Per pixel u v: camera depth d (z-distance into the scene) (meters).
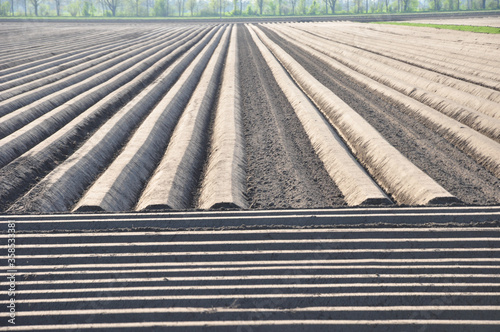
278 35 51.62
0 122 14.83
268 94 20.78
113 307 6.54
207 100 19.67
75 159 12.22
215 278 7.02
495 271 7.16
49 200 10.09
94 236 8.09
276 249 7.76
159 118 16.19
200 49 38.72
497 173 11.69
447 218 8.62
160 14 117.62
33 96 19.45
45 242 8.05
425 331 6.13
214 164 12.06
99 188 10.32
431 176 11.32
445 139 14.39
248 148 13.73
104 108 18.17
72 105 17.84
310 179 11.57
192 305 6.55
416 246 7.78
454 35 36.88
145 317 6.37
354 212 8.88
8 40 44.97
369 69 26.06
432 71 23.86
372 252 7.62
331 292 6.77
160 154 13.90
